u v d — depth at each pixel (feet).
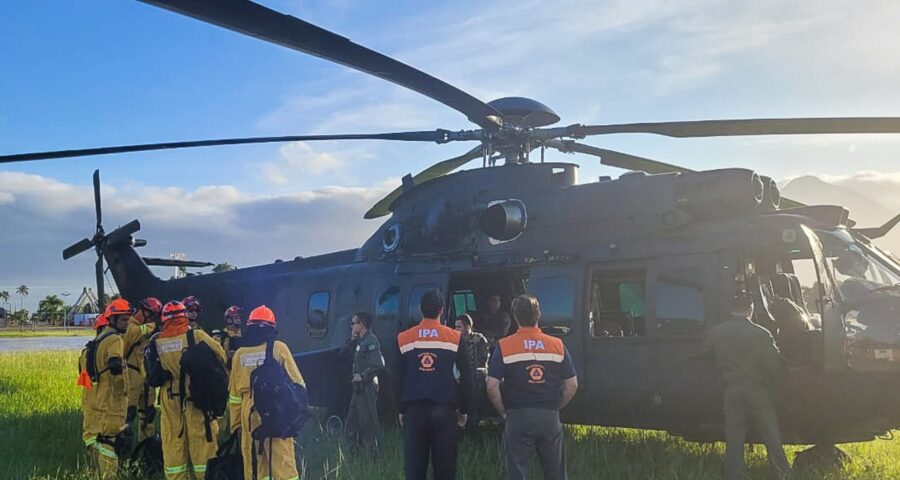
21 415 31.30
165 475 19.98
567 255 23.29
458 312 30.12
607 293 22.53
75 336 206.80
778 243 19.54
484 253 25.76
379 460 21.30
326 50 17.85
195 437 19.34
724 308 19.83
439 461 15.56
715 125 22.04
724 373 18.54
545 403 14.97
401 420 16.17
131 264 41.52
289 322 33.06
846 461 20.90
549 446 15.02
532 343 15.24
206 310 38.37
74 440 25.90
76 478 20.72
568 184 25.71
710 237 20.76
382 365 23.27
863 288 19.31
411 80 20.27
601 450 23.07
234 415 17.30
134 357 23.20
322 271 32.42
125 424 22.00
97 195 39.32
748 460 21.56
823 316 18.67
